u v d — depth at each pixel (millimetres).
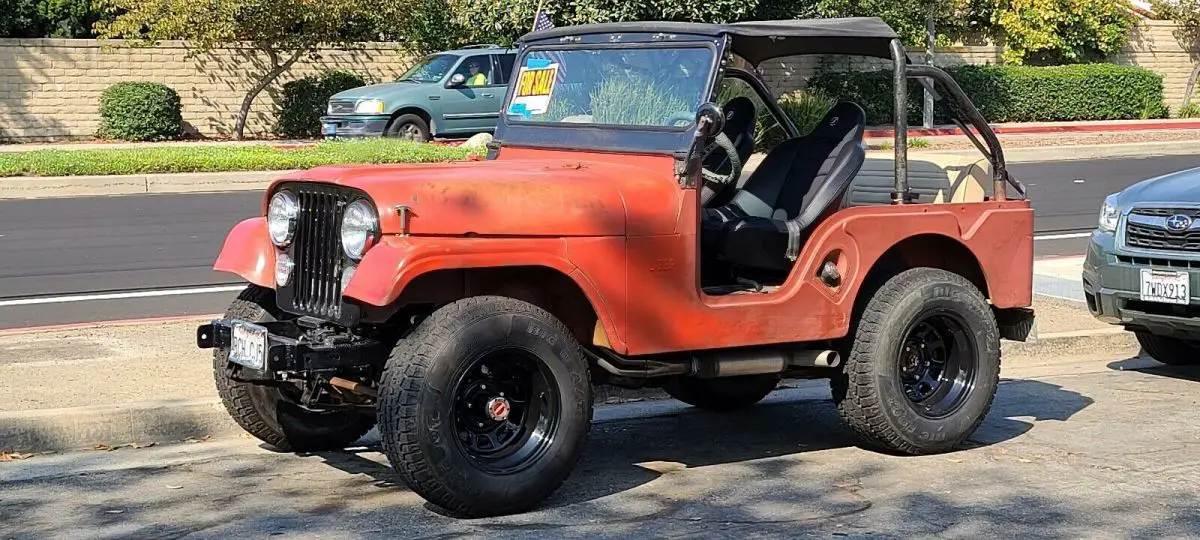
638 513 5723
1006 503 5867
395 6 25891
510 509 5609
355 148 20438
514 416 5688
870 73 29141
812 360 6398
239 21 24797
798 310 6246
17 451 6680
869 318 6484
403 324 5832
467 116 23781
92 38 27766
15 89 25000
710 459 6703
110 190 18453
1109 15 33938
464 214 5438
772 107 7301
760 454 6805
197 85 26578
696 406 7852
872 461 6625
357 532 5422
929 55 29719
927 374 6785
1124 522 5590
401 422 5336
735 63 7000
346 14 25484
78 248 13555
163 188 18703
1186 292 8047
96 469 6438
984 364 6738
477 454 5570
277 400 6535
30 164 18641
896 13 27438
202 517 5652
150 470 6422
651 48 6434
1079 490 6070
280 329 5898
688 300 5961
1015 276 6910
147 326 9438
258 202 17469
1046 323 9914
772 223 6375
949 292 6613
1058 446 6891
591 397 5754
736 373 6246
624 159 6238
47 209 16625
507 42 26938
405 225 5336
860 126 6594
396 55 28297
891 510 5762
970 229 6738
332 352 5562
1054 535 5410
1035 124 30969
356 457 6691
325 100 26641
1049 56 34531
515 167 5980
